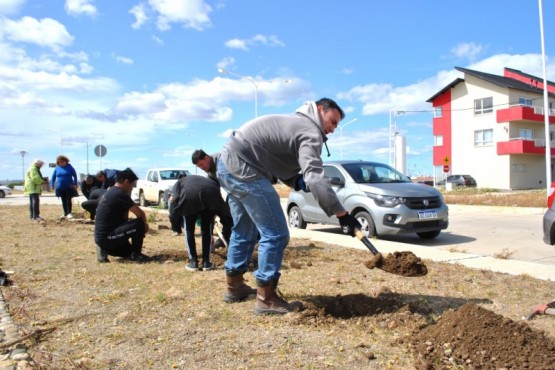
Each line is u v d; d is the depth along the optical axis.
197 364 3.06
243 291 4.50
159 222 12.91
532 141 40.72
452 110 45.84
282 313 4.04
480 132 43.72
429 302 4.44
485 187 42.78
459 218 15.06
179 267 6.27
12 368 3.03
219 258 6.74
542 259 7.80
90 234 9.95
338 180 10.62
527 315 4.09
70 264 6.52
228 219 6.85
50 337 3.60
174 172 21.19
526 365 2.90
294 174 4.14
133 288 5.07
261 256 4.00
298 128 3.78
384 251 7.77
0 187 35.69
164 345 3.39
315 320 3.90
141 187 22.16
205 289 4.96
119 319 3.98
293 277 5.56
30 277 5.69
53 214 15.39
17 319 4.04
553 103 46.53
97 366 3.05
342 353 3.23
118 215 6.62
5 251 7.64
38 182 13.04
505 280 5.50
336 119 3.98
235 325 3.80
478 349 3.09
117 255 6.87
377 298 4.48
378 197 9.63
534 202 20.03
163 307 4.32
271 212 3.92
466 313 3.44
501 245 9.48
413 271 3.97
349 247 8.27
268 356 3.17
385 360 3.12
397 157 27.50
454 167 45.84
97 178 12.53
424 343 3.29
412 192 9.69
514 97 41.72
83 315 4.11
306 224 11.96
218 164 4.04
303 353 3.22
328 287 5.04
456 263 6.64
